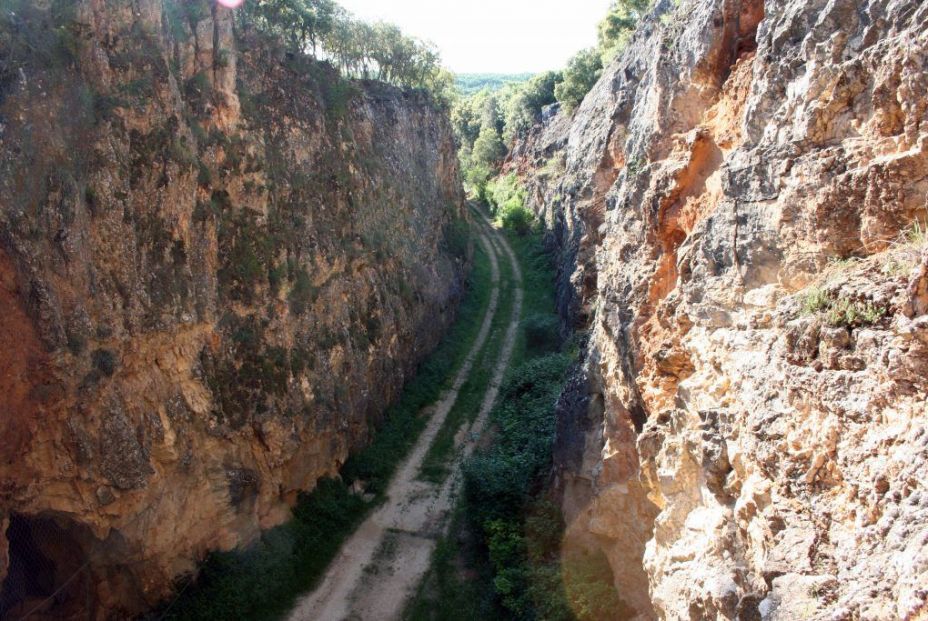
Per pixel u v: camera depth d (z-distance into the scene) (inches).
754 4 574.2
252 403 866.1
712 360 441.1
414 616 815.1
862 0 384.2
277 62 1051.3
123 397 693.9
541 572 725.3
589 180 1417.3
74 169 660.7
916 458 241.8
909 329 260.8
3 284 594.9
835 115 381.1
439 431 1274.6
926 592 205.6
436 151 1962.4
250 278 892.6
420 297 1496.1
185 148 802.8
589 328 1098.1
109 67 720.3
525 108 3221.0
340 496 1019.3
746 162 446.3
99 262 684.1
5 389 597.3
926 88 313.0
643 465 527.8
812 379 314.8
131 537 709.3
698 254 490.3
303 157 1058.1
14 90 615.2
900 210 323.9
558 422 836.6
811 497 304.0
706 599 355.3
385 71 1768.0
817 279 356.5
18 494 620.4
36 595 706.2
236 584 794.8
